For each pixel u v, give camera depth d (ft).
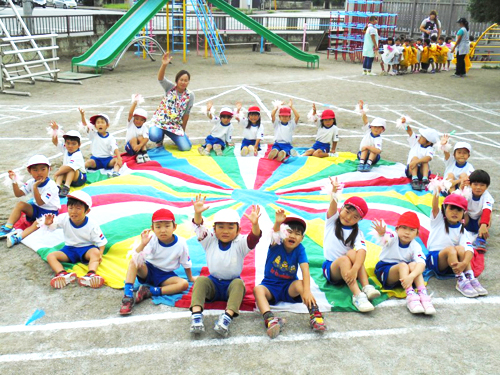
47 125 35.58
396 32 92.89
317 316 14.83
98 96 46.06
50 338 14.24
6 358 13.39
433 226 18.15
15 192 19.93
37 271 17.65
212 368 13.17
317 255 18.66
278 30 99.40
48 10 113.70
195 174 26.37
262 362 13.46
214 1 68.74
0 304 15.72
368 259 18.54
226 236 15.17
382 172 27.50
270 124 38.34
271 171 26.99
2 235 19.56
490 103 47.42
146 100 44.86
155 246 16.11
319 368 13.28
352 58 76.23
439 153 32.12
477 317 15.81
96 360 13.39
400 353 13.98
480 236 20.04
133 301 15.70
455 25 84.02
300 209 22.45
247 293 16.35
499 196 25.32
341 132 36.35
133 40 63.67
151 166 27.04
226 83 53.88
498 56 77.05
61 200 22.54
